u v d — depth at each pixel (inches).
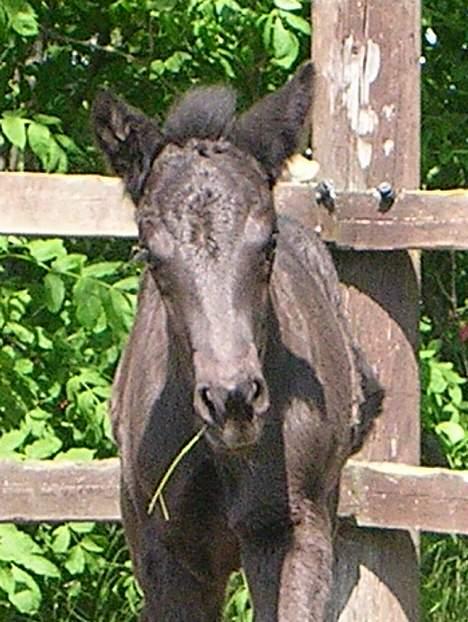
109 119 221.5
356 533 286.2
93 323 306.3
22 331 322.0
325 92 288.5
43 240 314.8
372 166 287.6
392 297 288.0
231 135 219.5
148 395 233.5
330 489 241.6
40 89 384.8
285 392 229.3
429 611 325.4
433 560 333.7
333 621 286.0
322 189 283.6
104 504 282.8
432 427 339.3
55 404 336.2
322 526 232.1
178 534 234.8
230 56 365.1
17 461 282.7
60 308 316.5
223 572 242.4
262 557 227.9
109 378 333.4
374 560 287.0
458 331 397.1
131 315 308.2
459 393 344.5
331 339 247.3
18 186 281.9
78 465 283.3
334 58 288.5
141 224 213.0
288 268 247.4
